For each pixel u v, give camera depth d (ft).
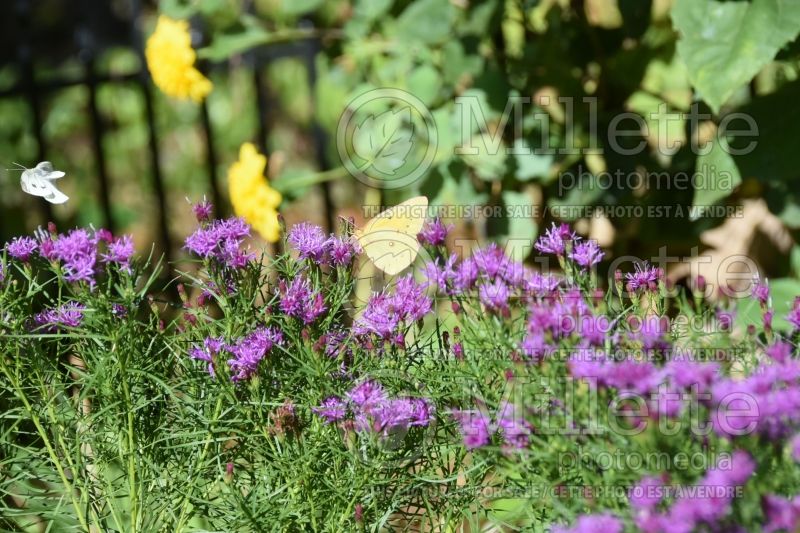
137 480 4.76
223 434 4.74
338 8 6.27
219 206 6.40
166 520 4.73
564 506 4.42
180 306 4.71
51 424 4.75
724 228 5.91
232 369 4.65
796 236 5.65
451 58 5.67
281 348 4.61
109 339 4.63
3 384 4.68
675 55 5.72
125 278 4.67
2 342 4.66
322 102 6.45
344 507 4.63
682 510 4.21
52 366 4.70
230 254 4.67
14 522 4.81
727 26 5.18
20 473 4.79
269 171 6.37
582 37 5.74
